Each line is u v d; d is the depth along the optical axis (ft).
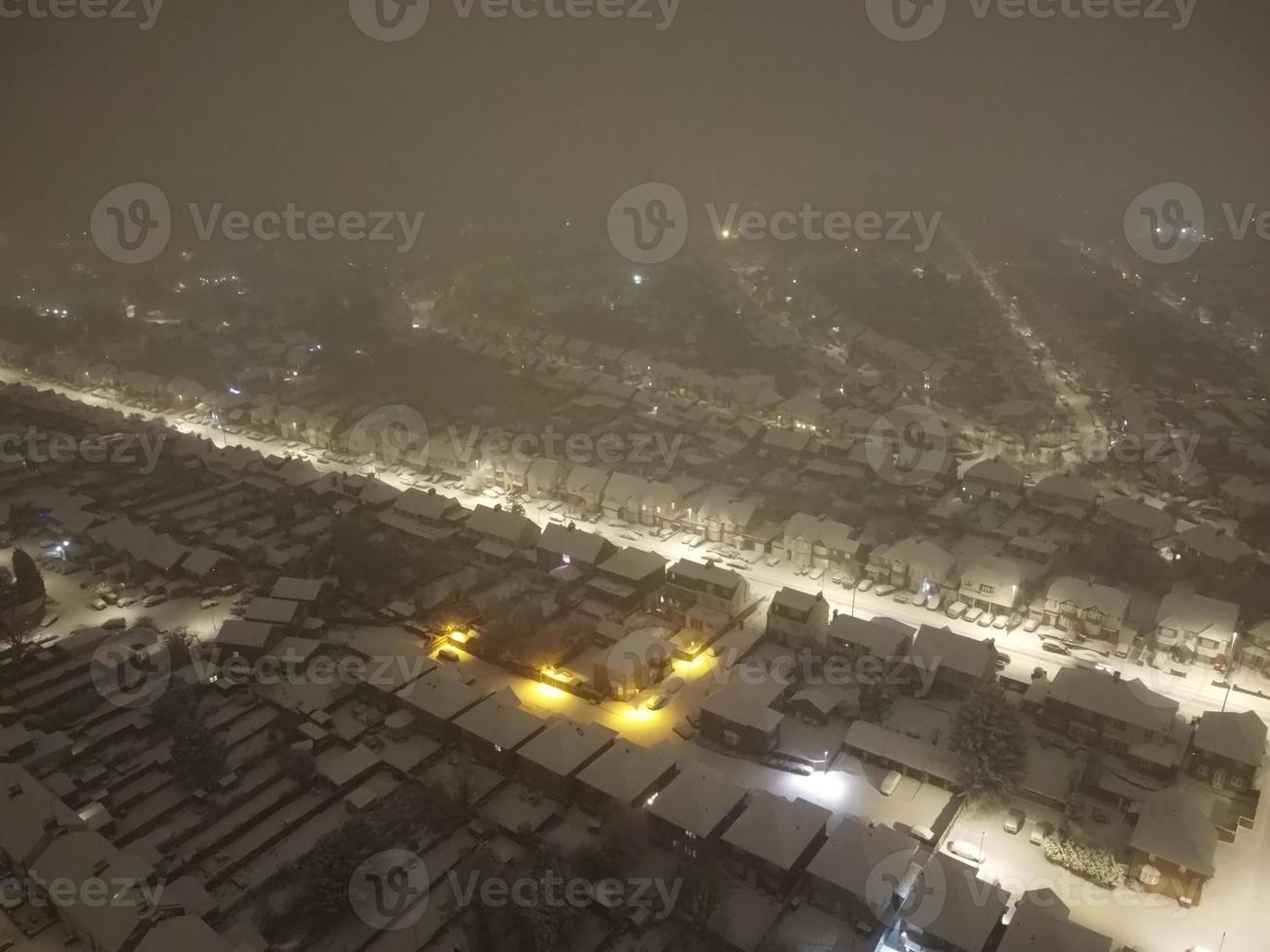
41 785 205.87
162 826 212.23
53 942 176.04
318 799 222.48
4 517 377.71
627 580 317.22
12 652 274.36
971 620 303.48
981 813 217.15
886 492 406.00
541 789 222.28
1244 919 189.06
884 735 237.25
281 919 185.88
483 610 305.32
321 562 331.57
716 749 241.14
